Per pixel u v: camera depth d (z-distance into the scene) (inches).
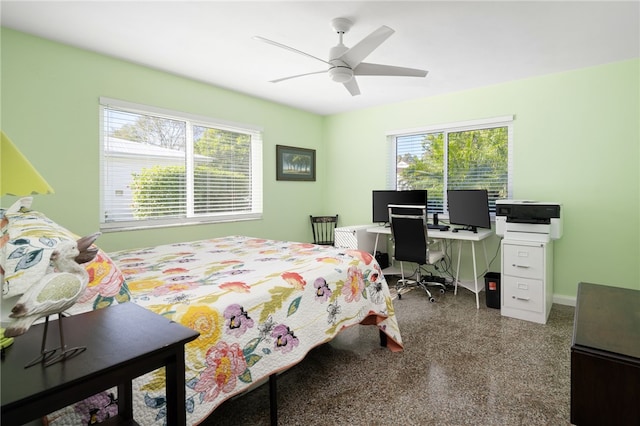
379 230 165.5
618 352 36.6
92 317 40.9
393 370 85.0
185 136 143.6
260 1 83.8
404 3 84.3
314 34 101.0
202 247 108.9
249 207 170.7
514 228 123.6
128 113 125.6
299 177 193.8
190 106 142.1
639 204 120.3
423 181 176.6
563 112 133.1
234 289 64.0
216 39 104.7
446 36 102.0
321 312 76.5
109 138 120.8
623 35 101.3
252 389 77.1
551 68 128.9
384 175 185.2
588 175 129.0
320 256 94.3
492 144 154.6
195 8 87.1
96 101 115.5
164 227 135.9
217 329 55.6
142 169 130.3
